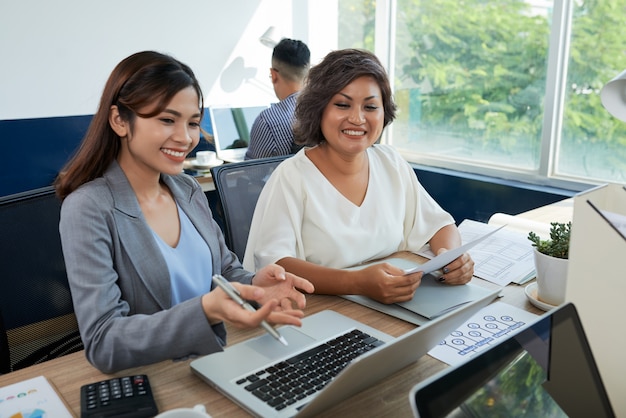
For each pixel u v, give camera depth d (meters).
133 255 1.08
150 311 1.11
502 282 1.38
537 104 3.08
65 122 3.21
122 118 1.06
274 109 2.65
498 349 0.69
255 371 0.95
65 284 1.31
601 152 2.87
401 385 0.94
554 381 0.73
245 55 3.81
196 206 1.28
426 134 3.69
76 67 3.20
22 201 1.25
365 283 1.26
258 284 1.12
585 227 0.82
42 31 3.06
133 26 3.34
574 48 2.86
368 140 1.49
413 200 1.69
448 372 0.63
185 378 0.96
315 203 1.50
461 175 3.39
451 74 3.45
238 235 1.74
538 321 0.76
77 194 1.05
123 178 1.10
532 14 2.99
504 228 1.76
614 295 0.81
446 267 1.34
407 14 3.62
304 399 0.87
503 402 0.66
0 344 1.17
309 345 1.05
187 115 1.07
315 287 1.32
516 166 3.26
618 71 2.71
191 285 1.18
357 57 1.46
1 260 1.21
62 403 0.88
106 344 0.94
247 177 1.79
